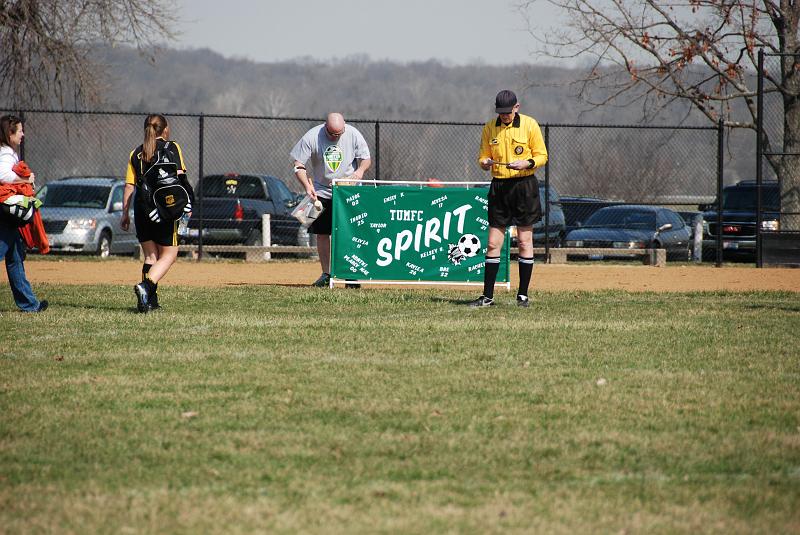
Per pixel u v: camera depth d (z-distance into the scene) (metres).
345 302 36.59
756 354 25.64
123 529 13.01
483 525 13.28
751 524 13.37
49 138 88.06
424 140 114.00
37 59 82.31
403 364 23.78
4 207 31.39
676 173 99.81
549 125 64.44
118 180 77.19
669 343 27.28
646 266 62.25
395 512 13.70
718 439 17.33
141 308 32.53
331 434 17.42
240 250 65.00
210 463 15.79
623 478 15.26
